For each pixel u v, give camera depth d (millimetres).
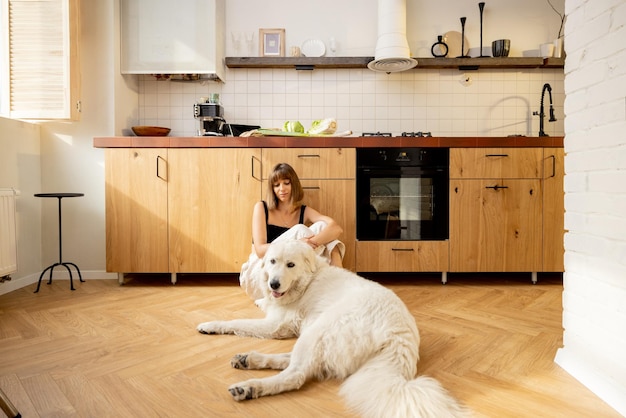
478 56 3398
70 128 2859
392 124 3395
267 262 1588
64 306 2201
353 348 1231
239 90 3373
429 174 2693
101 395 1235
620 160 1188
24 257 2697
